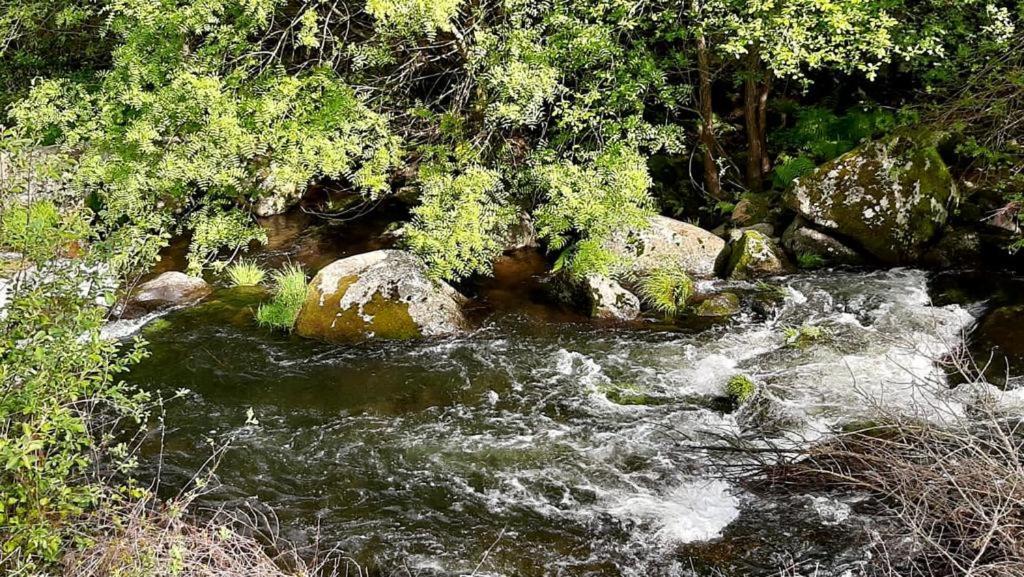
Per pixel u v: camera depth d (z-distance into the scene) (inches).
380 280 347.9
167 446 262.4
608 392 291.3
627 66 382.9
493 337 339.0
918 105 409.4
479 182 360.5
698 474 236.1
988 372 273.3
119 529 166.6
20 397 152.0
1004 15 342.0
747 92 438.3
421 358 321.1
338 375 310.2
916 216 377.4
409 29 339.0
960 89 387.5
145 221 310.3
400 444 263.6
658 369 306.3
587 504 229.0
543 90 358.0
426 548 213.6
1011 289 339.6
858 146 399.9
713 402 281.3
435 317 342.3
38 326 160.9
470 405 286.4
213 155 329.4
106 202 343.6
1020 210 352.8
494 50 372.2
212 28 350.9
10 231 170.6
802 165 429.1
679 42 426.6
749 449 229.0
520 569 204.4
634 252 393.7
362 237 460.4
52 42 579.5
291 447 263.0
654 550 208.1
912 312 331.9
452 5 316.8
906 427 202.2
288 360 322.3
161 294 378.6
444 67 448.8
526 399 289.1
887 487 193.8
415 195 483.8
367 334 337.4
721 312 352.2
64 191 249.1
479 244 352.8
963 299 340.5
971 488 176.2
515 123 388.5
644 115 465.1
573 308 364.5
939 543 176.6
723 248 403.5
